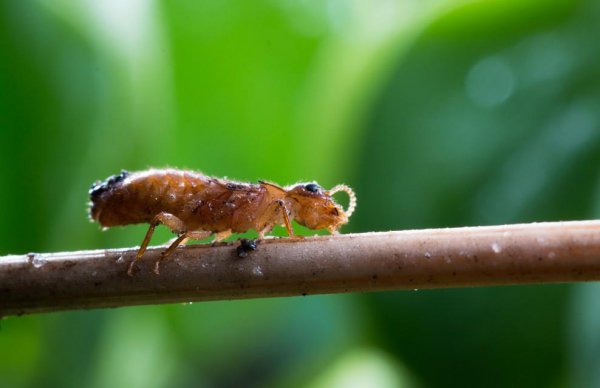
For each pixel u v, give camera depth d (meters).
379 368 0.08
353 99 0.07
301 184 0.06
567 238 0.05
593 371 0.06
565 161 0.06
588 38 0.07
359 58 0.07
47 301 0.05
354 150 0.07
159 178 0.05
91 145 0.06
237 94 0.08
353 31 0.07
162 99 0.07
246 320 0.08
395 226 0.07
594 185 0.06
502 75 0.07
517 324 0.06
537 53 0.07
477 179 0.06
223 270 0.05
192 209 0.05
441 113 0.07
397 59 0.07
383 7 0.07
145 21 0.07
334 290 0.05
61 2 0.07
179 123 0.08
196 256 0.05
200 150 0.08
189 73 0.08
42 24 0.06
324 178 0.07
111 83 0.07
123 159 0.07
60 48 0.06
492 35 0.07
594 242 0.05
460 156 0.07
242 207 0.05
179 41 0.08
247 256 0.05
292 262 0.05
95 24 0.07
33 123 0.06
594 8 0.07
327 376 0.08
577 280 0.05
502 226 0.05
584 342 0.06
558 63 0.07
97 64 0.07
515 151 0.06
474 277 0.05
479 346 0.06
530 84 0.07
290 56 0.08
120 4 0.07
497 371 0.06
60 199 0.06
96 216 0.05
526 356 0.06
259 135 0.08
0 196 0.06
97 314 0.07
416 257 0.05
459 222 0.06
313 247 0.05
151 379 0.08
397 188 0.07
